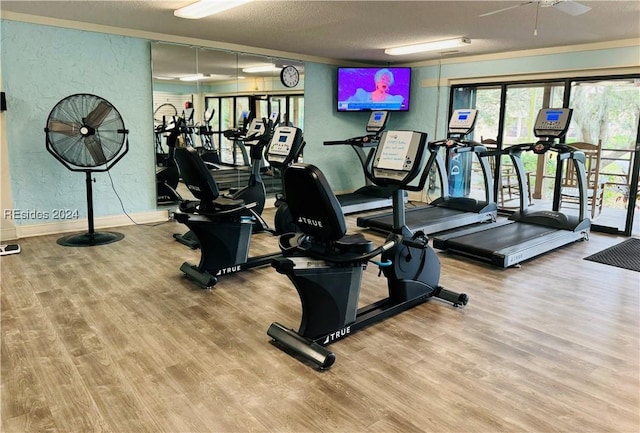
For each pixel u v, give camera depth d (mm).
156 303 3455
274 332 2863
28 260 4375
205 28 5387
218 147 6621
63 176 5316
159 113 5977
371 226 5887
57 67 5102
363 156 7543
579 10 3576
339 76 7660
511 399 2326
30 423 2078
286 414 2186
